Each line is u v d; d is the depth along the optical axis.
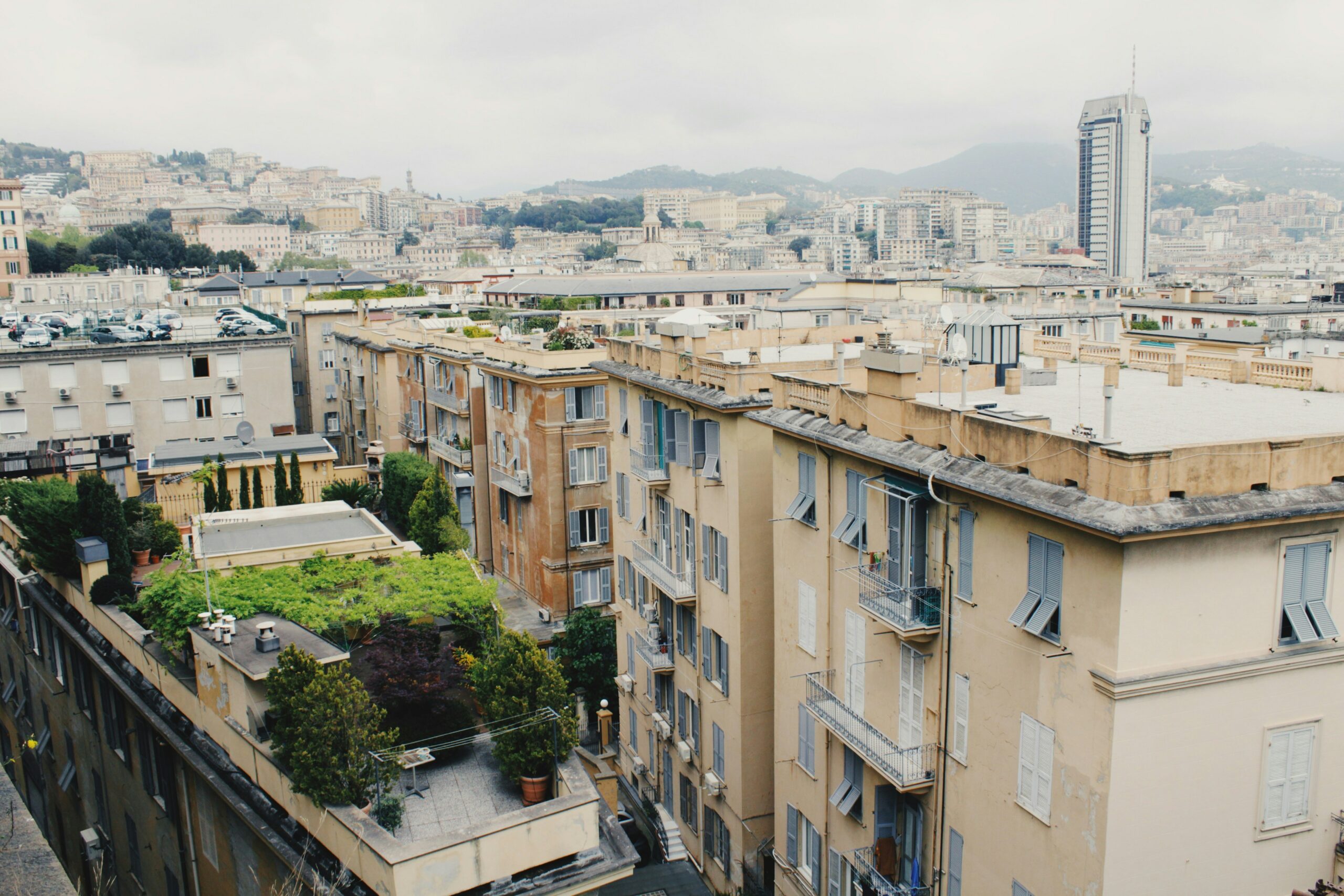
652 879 36.22
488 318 99.62
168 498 53.69
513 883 22.78
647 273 139.00
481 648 31.17
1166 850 19.06
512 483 59.38
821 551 28.25
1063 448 19.47
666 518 39.03
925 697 24.03
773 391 30.53
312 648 27.89
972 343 33.09
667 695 40.50
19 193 180.25
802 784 30.33
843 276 135.25
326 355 102.75
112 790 38.16
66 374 67.94
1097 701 18.69
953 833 23.31
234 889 28.36
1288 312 88.31
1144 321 89.94
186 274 191.75
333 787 23.25
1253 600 19.09
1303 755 19.88
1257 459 18.84
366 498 61.38
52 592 42.56
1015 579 20.78
